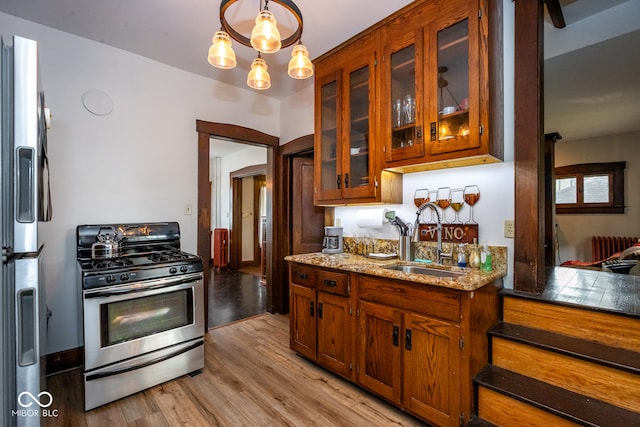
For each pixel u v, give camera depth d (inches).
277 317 143.4
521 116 73.5
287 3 61.4
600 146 212.7
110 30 95.0
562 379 61.5
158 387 85.4
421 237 94.3
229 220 263.9
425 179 94.4
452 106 75.5
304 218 152.5
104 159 103.9
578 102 150.9
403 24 83.0
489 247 81.2
